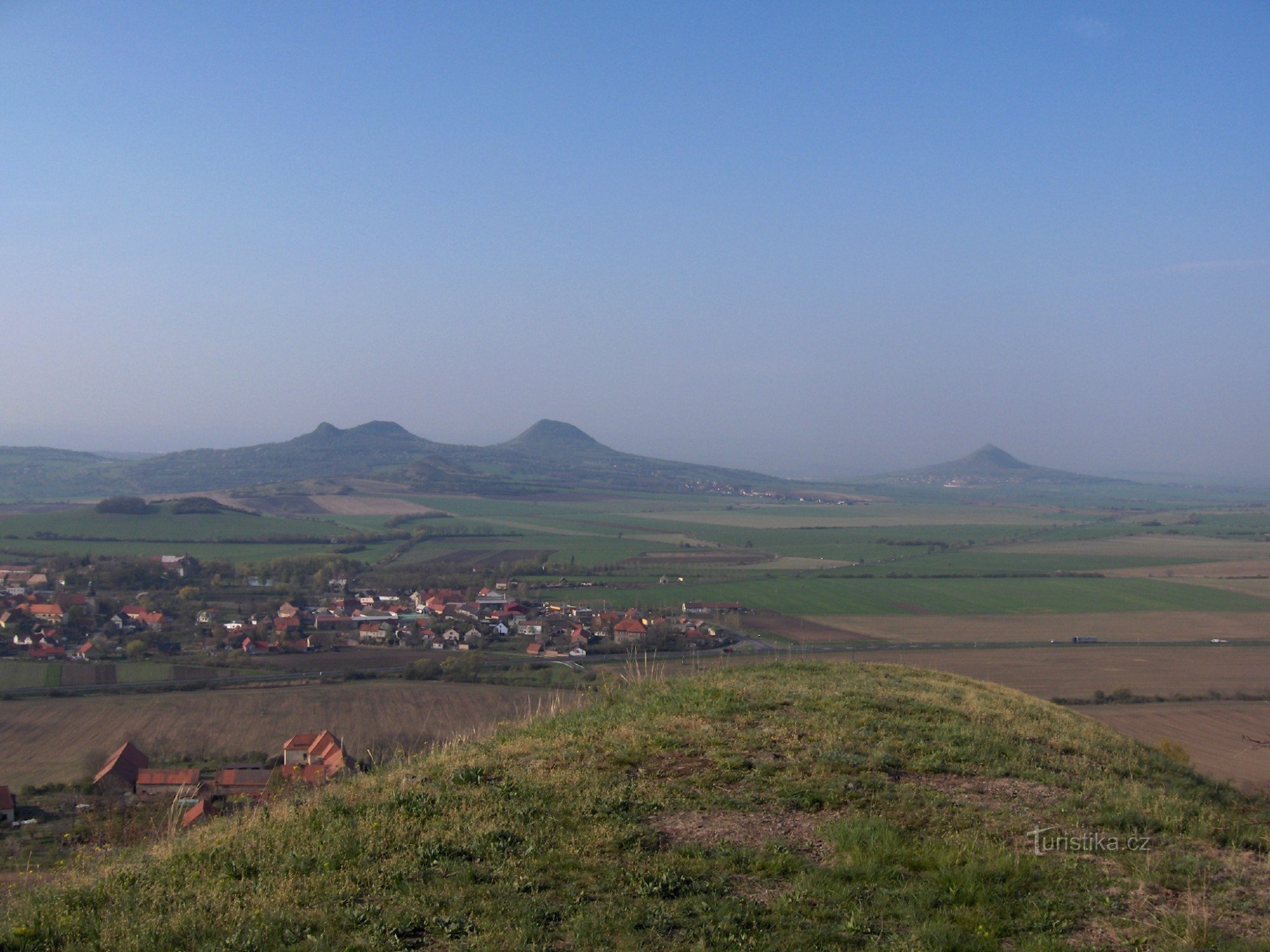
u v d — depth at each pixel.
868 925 7.13
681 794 10.09
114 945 6.78
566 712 14.77
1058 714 16.30
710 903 7.46
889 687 16.92
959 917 7.26
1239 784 19.27
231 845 8.84
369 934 6.92
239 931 6.91
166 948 6.70
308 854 8.41
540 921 7.15
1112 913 7.51
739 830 9.14
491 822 9.09
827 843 8.81
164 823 14.61
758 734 12.37
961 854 8.42
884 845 8.53
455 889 7.64
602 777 10.51
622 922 7.06
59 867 9.34
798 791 10.11
